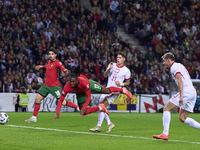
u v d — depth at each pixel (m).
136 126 32.59
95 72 65.38
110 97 27.28
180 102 20.80
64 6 75.50
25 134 24.09
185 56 76.75
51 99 56.62
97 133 25.48
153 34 80.19
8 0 70.56
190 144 20.31
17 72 60.28
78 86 23.50
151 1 86.44
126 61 71.44
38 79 60.56
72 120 38.56
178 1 89.81
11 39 65.50
